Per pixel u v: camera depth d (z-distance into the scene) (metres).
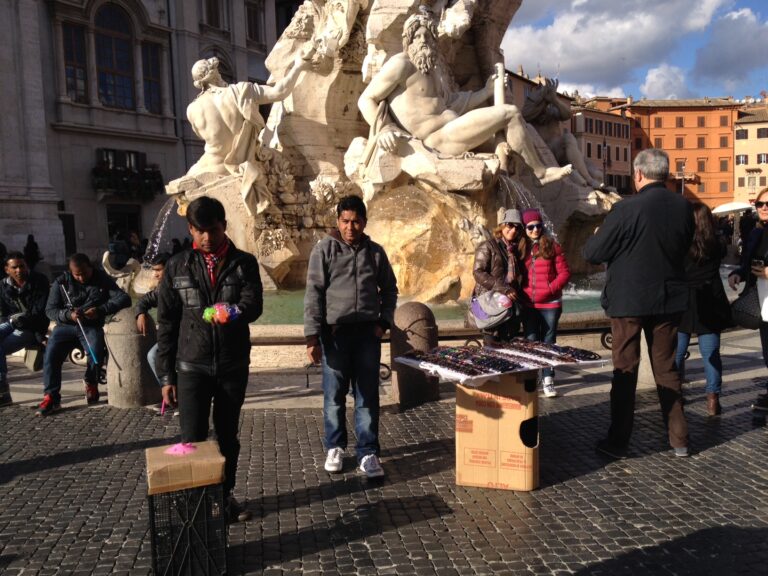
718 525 3.63
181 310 3.69
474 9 12.27
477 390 4.20
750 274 5.55
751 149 75.56
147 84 42.09
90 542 3.56
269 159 12.53
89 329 6.32
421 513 3.87
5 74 32.75
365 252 4.46
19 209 33.03
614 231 4.50
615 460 4.65
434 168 9.75
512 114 10.37
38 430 5.71
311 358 4.37
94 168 38.38
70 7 37.09
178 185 12.06
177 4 43.28
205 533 3.12
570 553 3.36
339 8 12.46
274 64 13.74
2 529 3.73
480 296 5.58
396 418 5.75
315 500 4.07
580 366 7.55
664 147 76.56
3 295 6.75
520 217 5.89
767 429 5.22
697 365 7.51
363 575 3.18
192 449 3.25
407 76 10.21
